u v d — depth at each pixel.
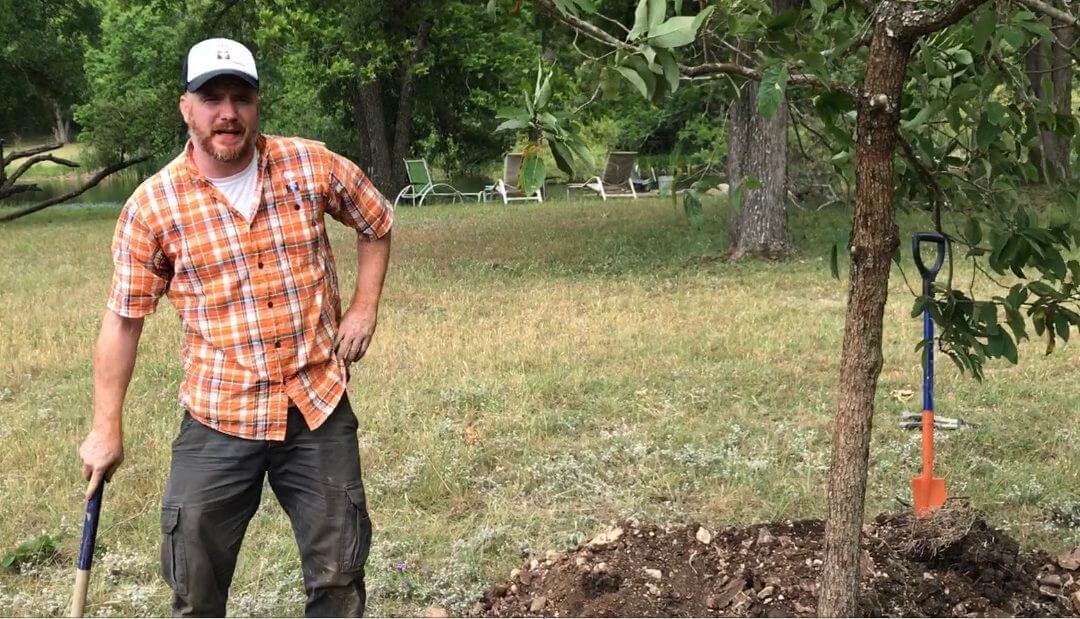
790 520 4.30
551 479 4.93
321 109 31.62
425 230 16.95
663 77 2.59
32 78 25.84
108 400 2.83
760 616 3.48
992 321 3.36
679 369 7.02
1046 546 4.13
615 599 3.59
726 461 5.09
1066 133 3.13
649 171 27.92
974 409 6.08
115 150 23.86
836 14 3.17
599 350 7.57
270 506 4.65
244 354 2.80
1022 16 2.81
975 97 3.05
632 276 11.41
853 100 2.78
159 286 2.82
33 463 5.23
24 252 14.52
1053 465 5.10
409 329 8.38
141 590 3.81
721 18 2.76
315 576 2.96
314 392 2.87
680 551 3.95
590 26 2.58
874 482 4.86
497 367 7.10
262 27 14.59
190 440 2.87
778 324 8.49
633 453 5.24
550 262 12.71
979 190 3.38
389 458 5.25
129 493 4.82
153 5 22.45
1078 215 3.23
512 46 23.41
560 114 2.53
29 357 7.60
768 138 12.23
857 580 3.08
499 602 3.78
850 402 2.99
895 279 10.46
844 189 4.38
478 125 30.75
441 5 18.59
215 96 2.65
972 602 3.50
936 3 2.63
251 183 2.78
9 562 4.09
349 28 17.08
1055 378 6.76
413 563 4.09
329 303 2.97
